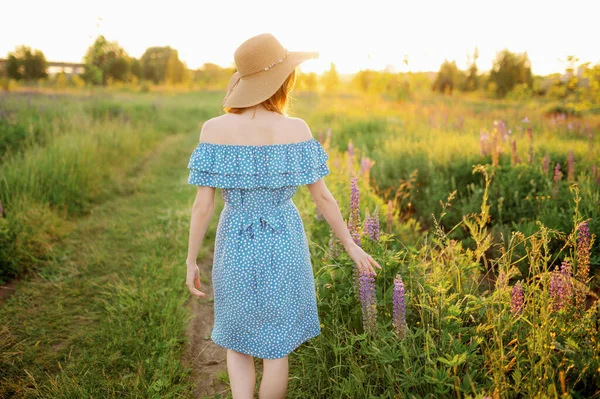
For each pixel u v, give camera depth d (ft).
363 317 7.98
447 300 8.09
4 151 25.54
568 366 7.00
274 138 6.75
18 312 11.82
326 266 9.39
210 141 6.75
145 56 179.42
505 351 7.84
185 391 8.95
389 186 20.30
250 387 7.27
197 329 11.38
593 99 22.21
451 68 106.22
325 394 8.25
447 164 20.11
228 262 6.96
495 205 16.14
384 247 9.82
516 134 25.80
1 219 14.80
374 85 56.65
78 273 14.03
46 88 91.86
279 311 7.00
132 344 10.27
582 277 8.41
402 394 7.08
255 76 6.71
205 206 6.84
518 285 7.93
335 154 21.83
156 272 13.84
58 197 19.48
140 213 19.90
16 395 8.80
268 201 6.94
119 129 35.19
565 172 18.44
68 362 9.82
